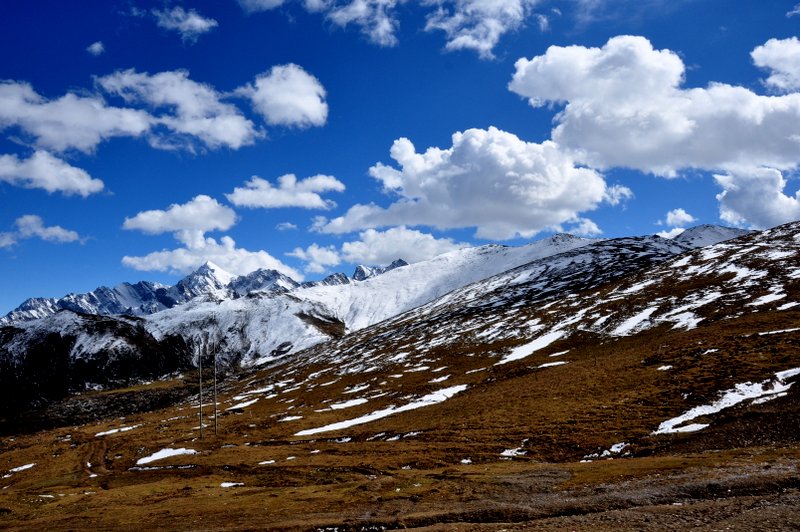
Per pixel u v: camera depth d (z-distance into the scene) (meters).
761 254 140.62
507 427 67.50
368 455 68.00
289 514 40.25
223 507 45.97
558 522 28.64
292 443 88.94
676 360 78.50
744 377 62.38
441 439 69.44
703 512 26.81
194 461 83.00
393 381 128.38
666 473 37.22
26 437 161.00
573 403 71.50
